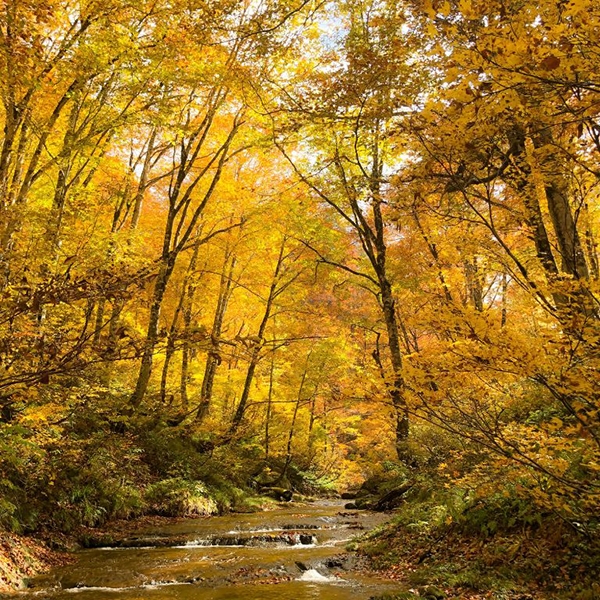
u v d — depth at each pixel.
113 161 13.80
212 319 20.02
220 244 16.48
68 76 7.48
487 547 5.84
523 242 7.00
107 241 9.55
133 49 8.02
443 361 3.57
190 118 14.95
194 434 15.84
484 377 3.79
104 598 5.70
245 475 16.91
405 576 6.04
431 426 9.12
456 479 7.28
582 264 5.74
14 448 7.18
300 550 8.14
